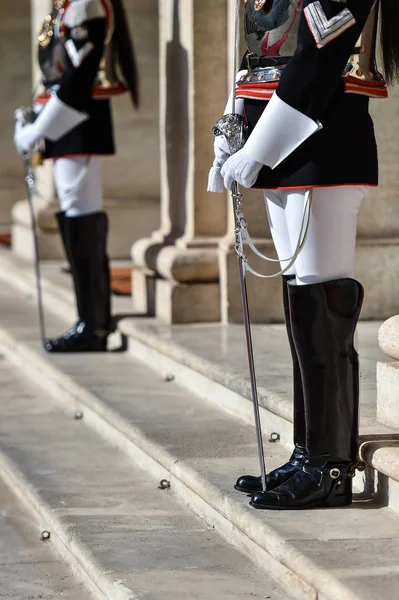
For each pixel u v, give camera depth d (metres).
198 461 13.80
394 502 11.77
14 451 16.25
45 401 19.19
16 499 15.39
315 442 11.80
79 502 13.95
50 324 23.39
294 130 10.88
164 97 20.83
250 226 19.20
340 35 10.69
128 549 12.26
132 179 27.72
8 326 23.20
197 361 16.91
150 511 13.55
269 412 14.76
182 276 19.86
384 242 18.59
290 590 10.91
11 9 36.66
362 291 11.54
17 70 36.69
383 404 12.80
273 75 11.35
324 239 11.38
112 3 19.31
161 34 20.89
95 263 20.38
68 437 16.97
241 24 18.34
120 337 20.91
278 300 19.56
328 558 10.52
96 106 19.38
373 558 10.51
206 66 19.72
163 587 11.12
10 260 28.89
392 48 11.65
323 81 10.76
